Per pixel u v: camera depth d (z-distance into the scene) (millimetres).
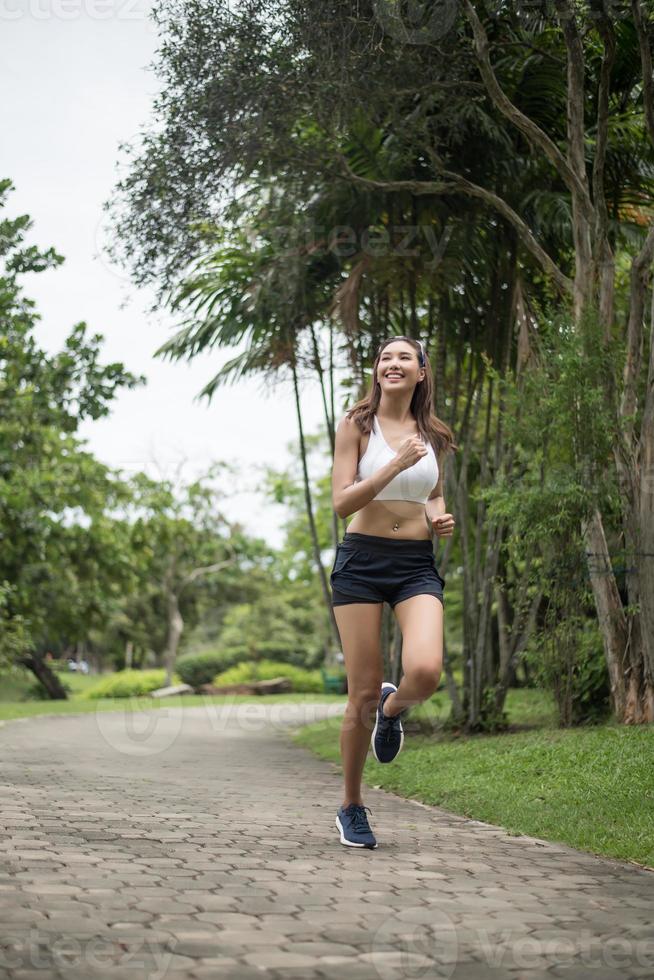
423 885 3318
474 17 7695
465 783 6707
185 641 46906
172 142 8438
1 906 2826
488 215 9945
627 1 7617
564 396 8062
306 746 11211
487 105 9305
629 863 4051
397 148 9242
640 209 10594
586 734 7863
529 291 10227
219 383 11328
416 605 3723
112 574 24547
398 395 3852
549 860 4031
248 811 5395
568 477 8141
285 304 10273
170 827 4555
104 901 2930
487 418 10070
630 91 9328
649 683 8266
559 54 9008
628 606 8539
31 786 6227
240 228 9867
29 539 19141
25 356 14930
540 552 9688
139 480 24969
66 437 20156
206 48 7992
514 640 9680
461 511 10023
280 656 41250
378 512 3785
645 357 8898
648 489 7949
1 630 21844
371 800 6375
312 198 9664
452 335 10727
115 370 15133
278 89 8086
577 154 8555
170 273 9016
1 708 20094
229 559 40906
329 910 2900
